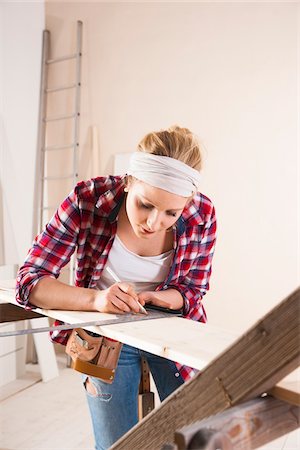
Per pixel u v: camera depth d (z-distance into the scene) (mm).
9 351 3178
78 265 1544
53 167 3883
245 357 704
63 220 1445
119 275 1561
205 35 3260
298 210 2938
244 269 3119
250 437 689
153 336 1035
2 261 3342
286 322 661
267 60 3037
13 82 3578
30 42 3736
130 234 1493
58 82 3881
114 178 1485
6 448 2262
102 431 1556
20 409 2736
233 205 3150
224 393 729
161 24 3441
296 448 2289
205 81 3264
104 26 3688
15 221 3508
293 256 2963
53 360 3281
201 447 603
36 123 3803
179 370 1512
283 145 2982
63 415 2668
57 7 3877
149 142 1271
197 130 3289
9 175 3484
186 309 1479
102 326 1122
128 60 3584
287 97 2971
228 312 3170
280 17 2994
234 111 3152
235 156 3145
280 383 755
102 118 3707
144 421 839
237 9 3139
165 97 3430
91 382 1514
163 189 1201
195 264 1601
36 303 1354
